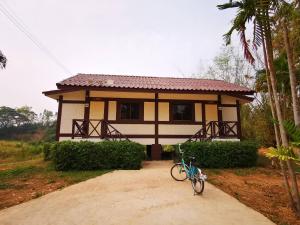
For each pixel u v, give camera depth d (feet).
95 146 30.12
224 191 20.49
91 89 36.42
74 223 13.64
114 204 16.72
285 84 29.58
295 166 34.17
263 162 36.68
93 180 23.91
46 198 18.44
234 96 40.11
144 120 40.91
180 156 33.73
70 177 25.27
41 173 27.63
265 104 52.65
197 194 19.24
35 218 14.49
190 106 42.86
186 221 13.73
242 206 16.60
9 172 28.04
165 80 51.21
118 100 40.93
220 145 32.45
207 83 50.34
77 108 39.96
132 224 13.33
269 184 24.43
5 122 211.61
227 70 78.89
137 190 20.33
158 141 40.50
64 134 38.78
